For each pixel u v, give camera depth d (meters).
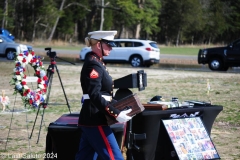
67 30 120.12
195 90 25.89
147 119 9.71
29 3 111.19
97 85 8.55
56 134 9.77
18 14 112.19
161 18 134.88
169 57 67.38
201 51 45.19
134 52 48.41
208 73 38.25
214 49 44.50
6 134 14.53
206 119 10.66
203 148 10.17
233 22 146.25
